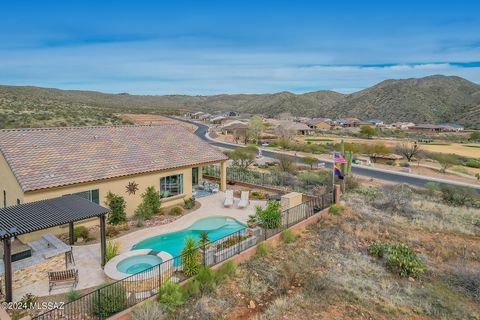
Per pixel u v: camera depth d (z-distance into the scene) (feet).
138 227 64.34
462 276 47.85
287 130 316.60
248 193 83.10
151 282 40.34
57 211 44.65
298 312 37.99
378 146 229.86
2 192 63.67
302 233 63.05
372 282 45.50
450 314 38.81
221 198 86.17
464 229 70.59
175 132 94.99
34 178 57.31
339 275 46.83
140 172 70.64
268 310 37.88
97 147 73.15
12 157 59.93
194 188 95.20
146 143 82.89
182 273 44.88
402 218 76.74
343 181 99.96
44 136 69.62
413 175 164.86
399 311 38.91
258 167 160.45
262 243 53.21
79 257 49.90
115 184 67.31
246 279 44.93
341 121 576.20
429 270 50.24
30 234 54.65
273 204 66.23
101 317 34.40
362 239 61.36
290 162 148.46
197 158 85.10
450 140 398.01
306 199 82.79
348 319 36.99
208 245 48.96
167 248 56.95
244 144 271.08
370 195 98.68
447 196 103.86
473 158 238.27
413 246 60.03
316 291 42.57
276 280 44.91
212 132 359.87
